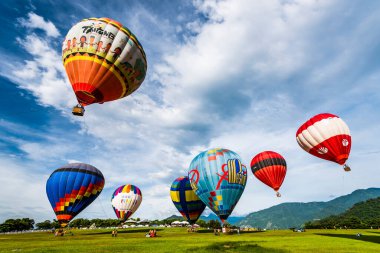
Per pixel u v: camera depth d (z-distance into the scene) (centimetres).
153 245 1995
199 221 9262
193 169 3522
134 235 3884
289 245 1880
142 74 2355
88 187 3709
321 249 1634
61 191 3609
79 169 3775
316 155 2714
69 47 2147
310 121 2712
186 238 2875
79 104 2206
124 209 4931
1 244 2319
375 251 1545
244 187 3384
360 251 1538
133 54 2227
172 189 4500
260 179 4006
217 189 3247
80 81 2095
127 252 1569
